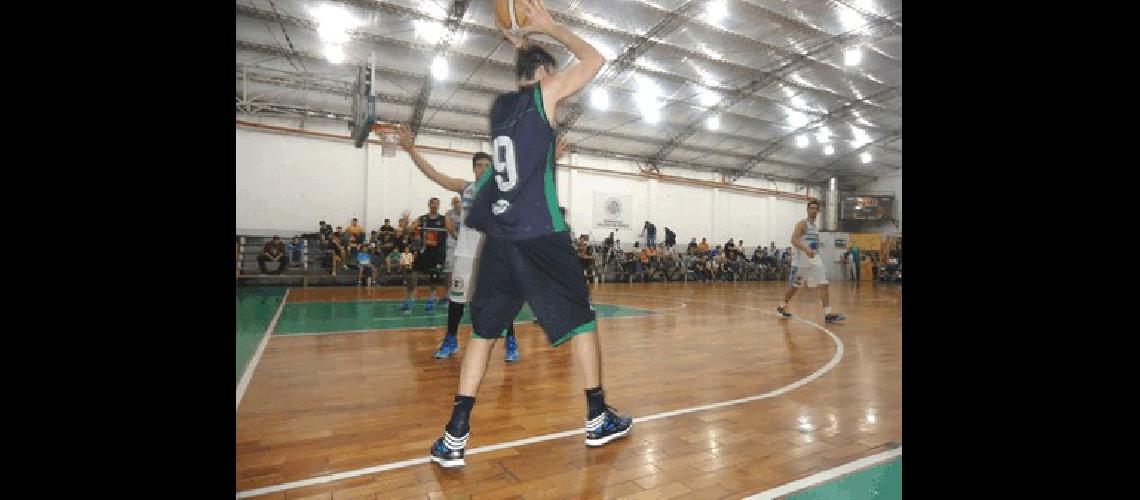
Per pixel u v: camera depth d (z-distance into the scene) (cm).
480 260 199
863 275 2152
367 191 1457
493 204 192
